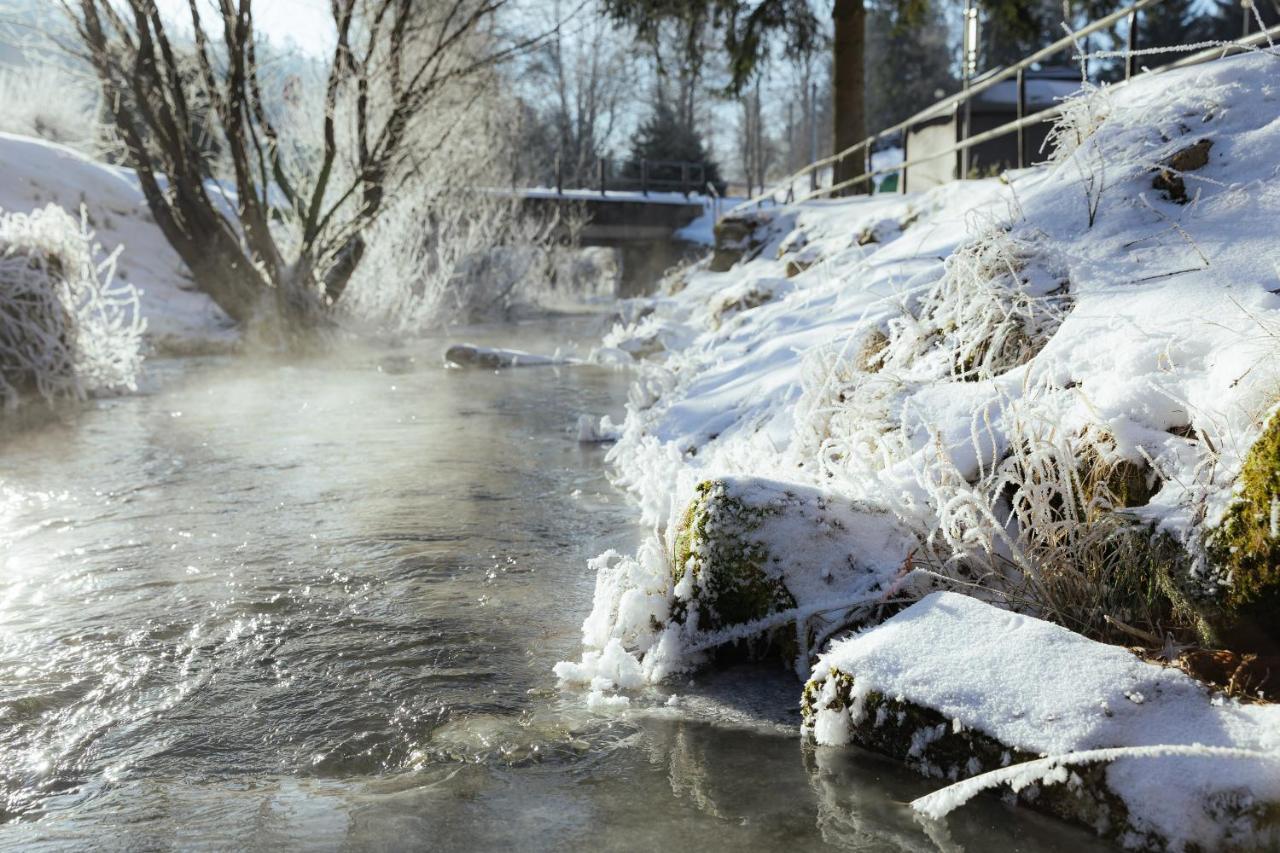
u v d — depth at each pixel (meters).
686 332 12.26
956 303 4.78
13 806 2.38
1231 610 2.57
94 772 2.55
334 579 4.13
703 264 17.09
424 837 2.21
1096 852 2.12
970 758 2.39
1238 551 2.56
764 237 14.98
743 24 20.53
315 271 15.83
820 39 20.98
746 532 3.30
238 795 2.42
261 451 7.04
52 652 3.34
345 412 8.90
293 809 2.35
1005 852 2.12
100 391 10.27
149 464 6.58
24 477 6.18
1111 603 2.95
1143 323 3.74
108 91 14.17
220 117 13.96
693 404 6.53
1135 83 6.71
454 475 6.21
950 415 3.80
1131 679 2.35
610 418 8.36
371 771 2.54
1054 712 2.32
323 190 14.66
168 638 3.47
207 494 5.70
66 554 4.51
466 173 20.17
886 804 2.34
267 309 14.61
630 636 3.35
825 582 3.23
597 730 2.77
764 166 72.06
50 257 9.69
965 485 3.17
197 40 13.40
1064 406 3.49
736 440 5.52
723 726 2.79
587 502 5.51
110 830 2.26
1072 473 3.13
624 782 2.46
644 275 35.75
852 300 7.12
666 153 48.31
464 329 19.62
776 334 7.52
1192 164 5.13
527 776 2.50
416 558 4.42
